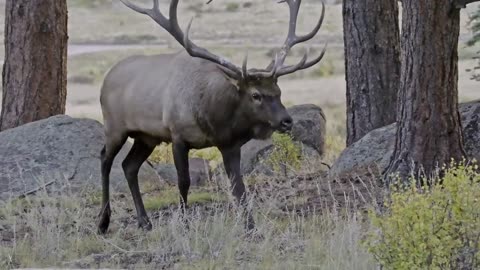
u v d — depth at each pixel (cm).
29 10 3916
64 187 3075
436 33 2688
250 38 13738
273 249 2311
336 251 2139
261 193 2981
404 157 2742
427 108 2711
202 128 2553
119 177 3359
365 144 3189
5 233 2634
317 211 2717
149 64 2700
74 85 10462
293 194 2941
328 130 6397
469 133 2950
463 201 1820
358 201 2742
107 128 2773
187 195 2872
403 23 2739
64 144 3469
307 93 10112
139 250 2389
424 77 2706
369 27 3616
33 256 2327
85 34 14550
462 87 8406
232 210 2595
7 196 3222
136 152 2794
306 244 2281
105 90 2761
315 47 12350
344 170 3144
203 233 2403
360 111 3650
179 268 2189
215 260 2233
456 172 1997
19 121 3928
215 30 14625
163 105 2616
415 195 1842
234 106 2500
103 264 2264
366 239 2031
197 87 2547
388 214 2097
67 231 2620
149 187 3397
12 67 3944
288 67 2475
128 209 3002
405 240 1794
